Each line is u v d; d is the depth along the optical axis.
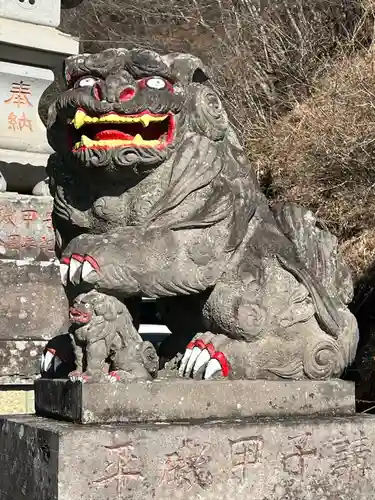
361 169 5.71
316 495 2.46
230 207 2.59
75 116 2.38
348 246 5.47
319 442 2.49
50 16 4.30
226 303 2.51
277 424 2.42
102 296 2.34
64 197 2.60
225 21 8.84
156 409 2.31
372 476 2.58
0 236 4.06
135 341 2.38
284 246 2.72
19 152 4.24
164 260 2.45
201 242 2.51
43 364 2.74
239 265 2.60
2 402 3.85
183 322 2.83
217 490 2.29
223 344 2.51
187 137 2.54
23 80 4.29
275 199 6.28
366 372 4.91
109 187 2.49
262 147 6.83
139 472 2.18
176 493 2.23
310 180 6.00
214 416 2.40
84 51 9.88
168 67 2.48
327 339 2.64
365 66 6.19
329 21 7.84
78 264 2.42
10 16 4.18
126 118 2.35
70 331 2.44
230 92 8.02
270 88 7.97
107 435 2.14
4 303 3.90
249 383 2.48
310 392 2.59
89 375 2.27
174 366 2.71
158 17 9.45
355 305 5.26
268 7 8.46
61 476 2.08
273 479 2.39
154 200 2.48
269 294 2.60
